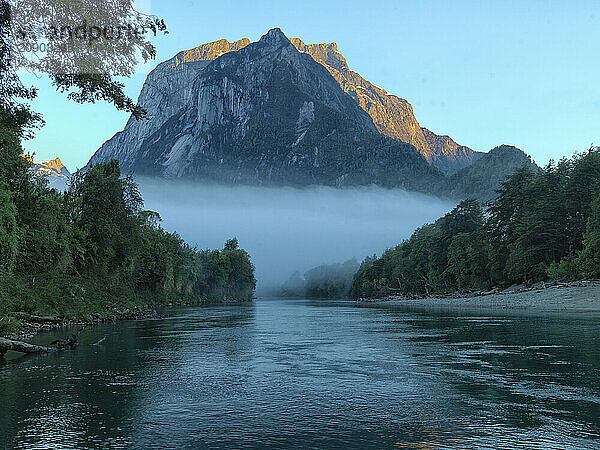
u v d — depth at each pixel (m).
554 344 21.58
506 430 9.02
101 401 11.59
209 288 158.00
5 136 30.19
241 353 20.16
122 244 67.50
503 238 101.00
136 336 28.03
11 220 34.41
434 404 11.06
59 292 41.59
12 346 19.34
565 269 78.31
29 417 10.15
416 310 68.12
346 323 39.31
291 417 10.08
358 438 8.65
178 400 11.65
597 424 9.36
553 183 95.69
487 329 30.28
